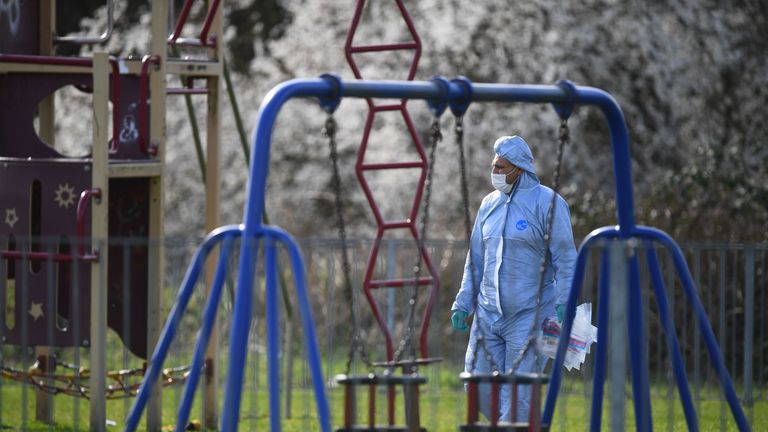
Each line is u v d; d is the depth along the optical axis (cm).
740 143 4988
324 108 1752
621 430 1592
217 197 2623
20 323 2470
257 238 1683
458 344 3247
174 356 2748
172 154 5522
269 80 5634
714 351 1894
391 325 2959
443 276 3812
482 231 2239
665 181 4019
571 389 3241
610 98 1905
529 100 1861
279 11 6556
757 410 2733
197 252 1750
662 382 3412
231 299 2133
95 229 2355
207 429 2572
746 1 5197
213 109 2628
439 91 1797
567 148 5159
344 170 5394
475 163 5119
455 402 3056
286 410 2727
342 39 5519
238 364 1662
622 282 1602
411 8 5400
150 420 2498
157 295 2488
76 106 5550
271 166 5544
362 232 5112
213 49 2633
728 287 3494
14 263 2523
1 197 2450
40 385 2461
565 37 5216
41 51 2733
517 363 1838
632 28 5191
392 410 1766
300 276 1662
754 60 5159
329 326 2464
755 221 3669
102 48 5747
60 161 2423
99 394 2062
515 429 1717
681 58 5166
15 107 2639
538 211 2178
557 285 2148
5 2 2669
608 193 5138
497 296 2192
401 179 5194
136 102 2584
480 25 5309
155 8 2484
